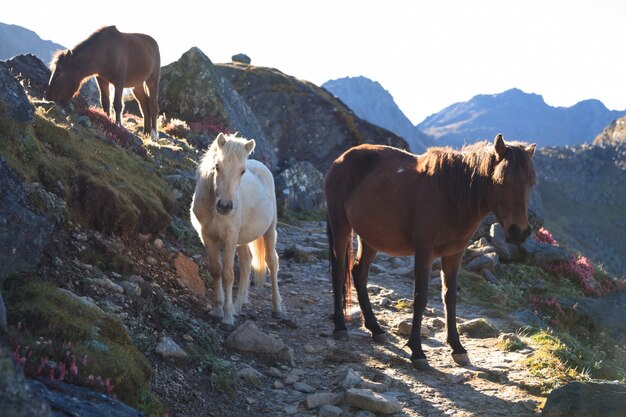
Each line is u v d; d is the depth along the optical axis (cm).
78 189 761
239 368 632
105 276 663
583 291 1388
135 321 604
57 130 852
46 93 1341
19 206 532
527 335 840
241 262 824
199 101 2400
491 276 1239
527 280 1327
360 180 778
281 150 2903
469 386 636
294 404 579
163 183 1055
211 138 2045
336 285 795
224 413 533
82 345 457
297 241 1438
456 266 712
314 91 3212
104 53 1416
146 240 830
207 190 707
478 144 668
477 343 781
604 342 1138
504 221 615
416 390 622
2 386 273
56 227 680
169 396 522
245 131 2470
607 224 18738
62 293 512
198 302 772
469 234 680
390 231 720
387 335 792
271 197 855
